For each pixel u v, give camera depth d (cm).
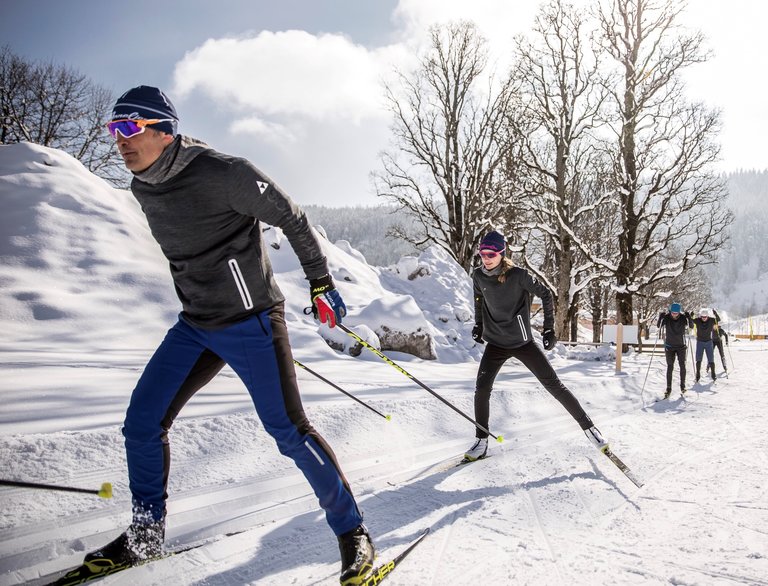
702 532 271
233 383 550
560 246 1973
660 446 473
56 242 1020
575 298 2012
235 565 227
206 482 320
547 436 514
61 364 604
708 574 223
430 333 1125
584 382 878
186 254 201
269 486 324
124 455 328
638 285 1892
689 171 1850
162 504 223
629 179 1883
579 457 431
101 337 851
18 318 838
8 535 237
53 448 314
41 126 2623
